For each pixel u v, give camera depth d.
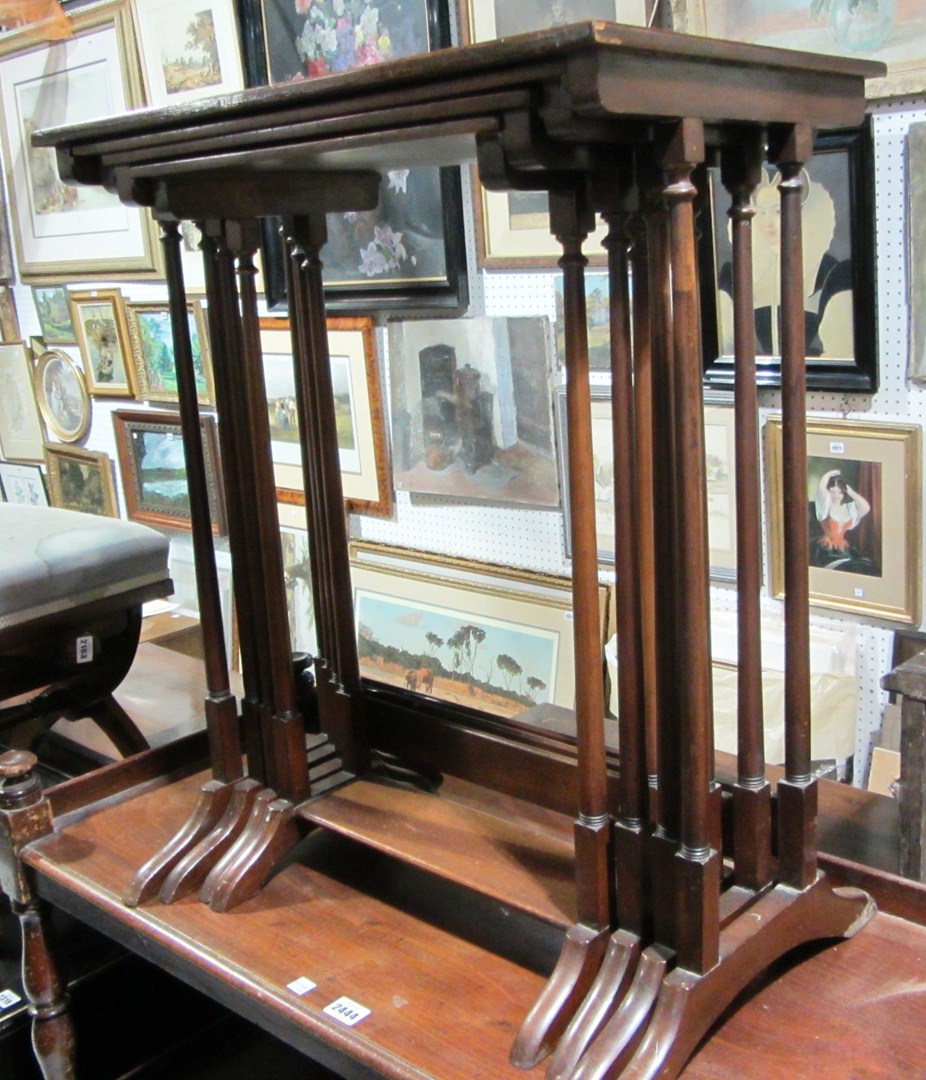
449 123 0.76
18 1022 1.33
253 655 1.14
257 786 1.16
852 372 1.37
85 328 2.49
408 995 0.95
